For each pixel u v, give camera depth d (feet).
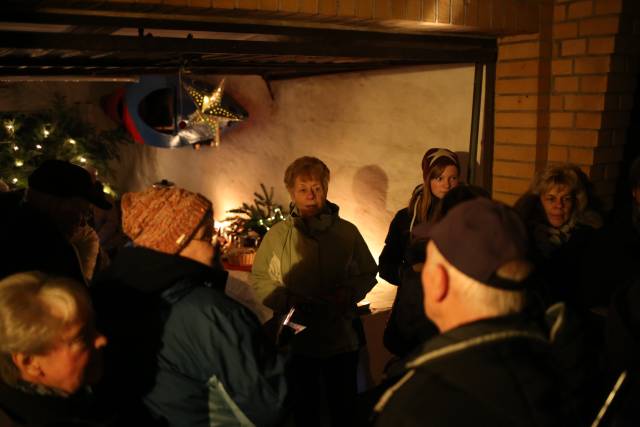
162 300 5.17
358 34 10.25
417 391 3.93
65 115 24.09
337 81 16.63
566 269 9.07
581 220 9.37
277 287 9.11
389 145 15.37
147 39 8.06
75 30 9.46
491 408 3.67
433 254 4.33
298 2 8.45
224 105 18.97
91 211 12.14
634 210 8.39
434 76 13.80
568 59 11.12
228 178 21.89
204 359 5.19
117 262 5.32
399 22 9.61
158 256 5.19
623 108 11.02
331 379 9.37
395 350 8.11
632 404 4.56
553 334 4.30
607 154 11.05
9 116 22.86
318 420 9.35
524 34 11.32
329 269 9.28
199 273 5.37
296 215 9.49
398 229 10.53
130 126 21.57
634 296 5.37
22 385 4.44
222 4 7.83
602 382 4.85
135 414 5.31
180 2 7.50
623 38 10.50
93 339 4.62
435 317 4.42
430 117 14.07
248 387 5.28
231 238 20.01
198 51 8.46
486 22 10.45
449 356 3.94
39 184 7.37
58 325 4.30
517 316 4.10
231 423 5.39
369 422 4.50
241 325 5.31
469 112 13.08
